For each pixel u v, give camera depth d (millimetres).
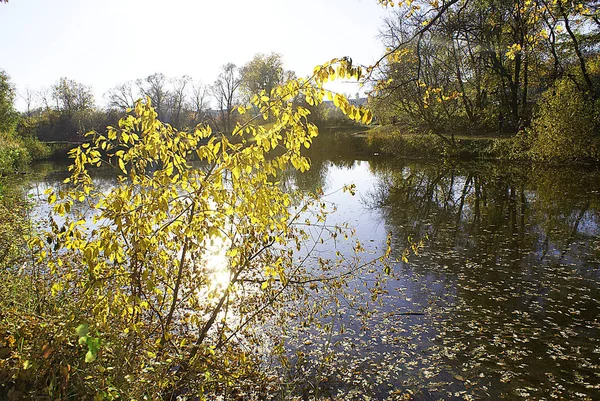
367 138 36656
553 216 13078
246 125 3830
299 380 4930
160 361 3652
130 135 3584
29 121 50594
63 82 59094
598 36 24891
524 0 8953
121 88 51344
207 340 5336
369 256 9477
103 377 3102
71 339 3396
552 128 22938
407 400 4609
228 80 54375
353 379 4953
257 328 5938
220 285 4418
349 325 6223
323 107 47906
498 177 21344
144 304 3850
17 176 24953
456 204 15695
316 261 8688
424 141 30859
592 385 4848
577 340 5828
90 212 11227
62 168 33219
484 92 32156
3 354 3301
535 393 4715
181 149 3768
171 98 53781
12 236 5898
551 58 25953
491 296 7328
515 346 5680
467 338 5895
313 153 38625
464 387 4820
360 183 21516
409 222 13047
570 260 9133
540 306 6910
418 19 7988
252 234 4105
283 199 4270
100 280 3455
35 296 4434
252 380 4801
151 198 3590
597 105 22375
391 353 5512
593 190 16875
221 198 3672
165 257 4008
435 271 8578
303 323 5816
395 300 7141
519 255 9562
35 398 3088
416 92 14062
